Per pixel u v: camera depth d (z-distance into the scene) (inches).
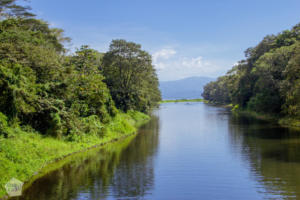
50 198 434.0
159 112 2923.2
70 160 697.0
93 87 1062.4
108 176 557.6
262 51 2415.1
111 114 1206.9
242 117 1972.2
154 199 435.5
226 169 605.9
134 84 2015.3
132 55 1886.1
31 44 902.4
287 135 1041.5
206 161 684.7
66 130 843.4
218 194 454.9
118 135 1095.6
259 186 486.6
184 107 4116.6
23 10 1122.7
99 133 999.0
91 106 1071.0
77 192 463.8
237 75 3041.3
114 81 1946.4
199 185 502.9
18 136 662.5
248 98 2554.1
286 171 569.9
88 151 817.5
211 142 959.6
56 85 891.4
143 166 641.6
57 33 1492.4
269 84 1803.6
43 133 793.6
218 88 5196.9
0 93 676.1
